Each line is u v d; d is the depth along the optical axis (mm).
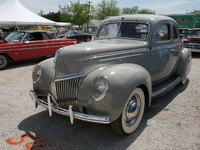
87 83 2240
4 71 6648
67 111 2225
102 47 2598
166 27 3652
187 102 3732
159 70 3502
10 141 2459
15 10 12852
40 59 9289
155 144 2395
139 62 3016
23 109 3457
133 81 2246
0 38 6875
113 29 3625
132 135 2602
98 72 2314
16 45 7102
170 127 2795
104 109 2107
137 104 2547
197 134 2605
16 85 4926
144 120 3016
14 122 2969
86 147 2344
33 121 3016
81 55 2361
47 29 17078
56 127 2842
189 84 4938
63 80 2377
